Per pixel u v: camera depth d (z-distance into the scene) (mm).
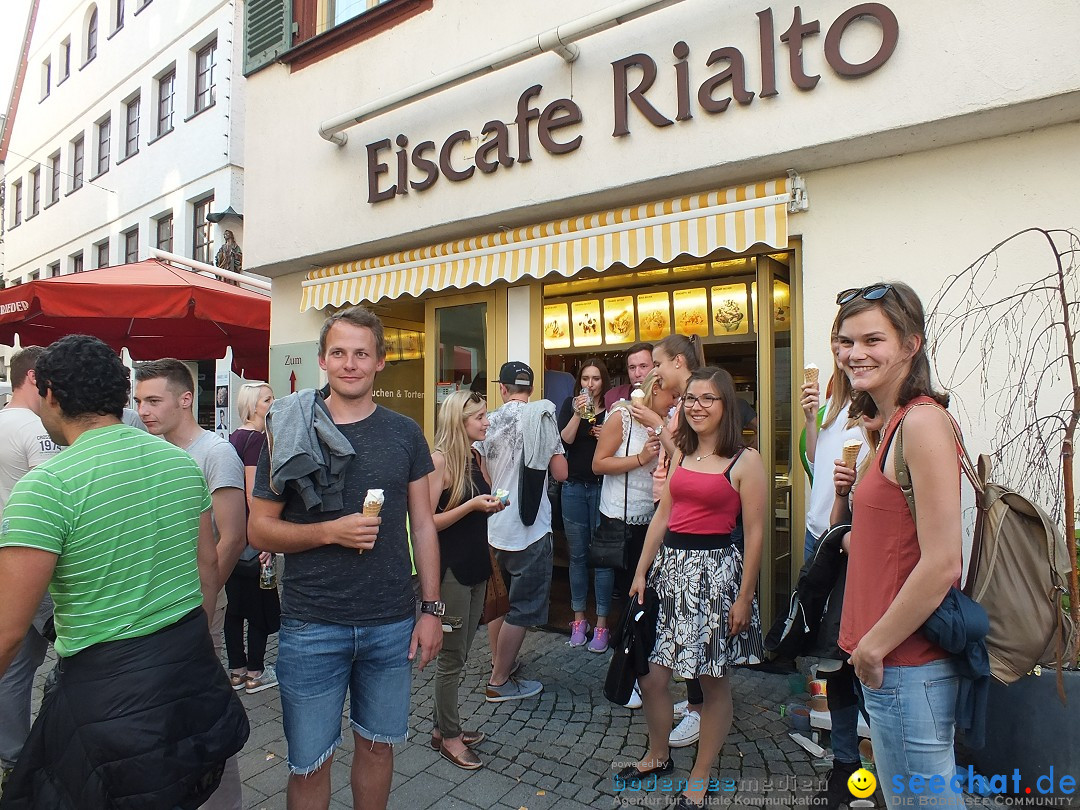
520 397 3725
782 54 3438
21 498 1560
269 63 5949
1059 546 2189
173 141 10977
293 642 1987
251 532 1998
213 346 7391
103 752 1564
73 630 1623
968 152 3186
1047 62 2785
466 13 4688
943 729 1600
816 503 2902
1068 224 2945
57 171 15055
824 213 3549
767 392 3908
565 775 2773
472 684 3715
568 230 4262
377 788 2131
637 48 3908
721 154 3602
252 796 2680
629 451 3738
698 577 2504
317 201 5605
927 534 1521
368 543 1933
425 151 4910
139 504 1719
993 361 3064
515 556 3451
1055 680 2352
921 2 3055
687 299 4824
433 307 5555
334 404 2119
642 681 2654
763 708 3301
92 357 1759
